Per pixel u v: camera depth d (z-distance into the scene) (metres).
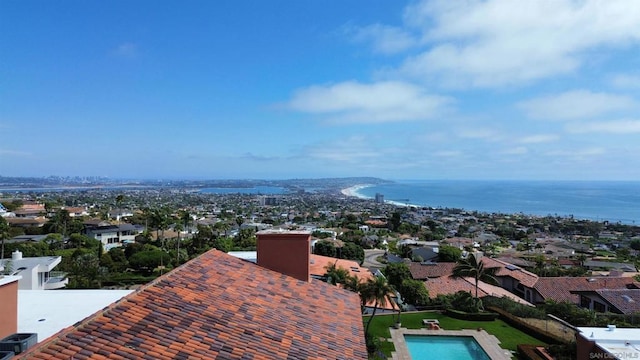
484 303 45.62
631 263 88.31
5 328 11.93
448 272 61.16
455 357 33.16
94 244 83.06
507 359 31.05
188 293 12.07
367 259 94.19
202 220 164.88
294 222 180.38
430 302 47.00
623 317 38.88
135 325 9.55
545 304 44.06
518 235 143.62
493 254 94.81
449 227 173.12
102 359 8.01
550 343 34.06
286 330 11.73
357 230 143.38
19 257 46.03
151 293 11.33
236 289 13.53
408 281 48.94
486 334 36.88
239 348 9.93
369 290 36.91
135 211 178.75
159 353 8.73
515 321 39.22
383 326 39.19
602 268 81.25
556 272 71.12
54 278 47.50
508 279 59.28
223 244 81.56
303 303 14.23
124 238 99.88
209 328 10.45
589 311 40.00
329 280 39.97
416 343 35.94
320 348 11.34
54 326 14.43
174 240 94.62
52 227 92.06
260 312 12.34
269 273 16.16
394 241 125.81
